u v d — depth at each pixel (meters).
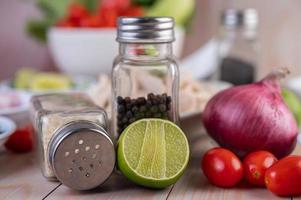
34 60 0.93
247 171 0.39
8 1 0.91
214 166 0.39
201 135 0.52
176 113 0.43
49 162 0.38
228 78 0.69
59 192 0.38
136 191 0.38
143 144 0.38
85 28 0.74
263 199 0.37
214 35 0.87
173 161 0.38
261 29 0.86
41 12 0.91
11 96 0.60
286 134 0.42
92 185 0.37
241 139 0.42
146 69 0.42
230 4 0.86
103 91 0.51
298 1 0.84
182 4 0.77
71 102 0.44
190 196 0.37
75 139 0.36
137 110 0.41
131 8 0.76
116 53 0.74
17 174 0.42
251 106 0.42
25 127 0.50
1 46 0.93
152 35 0.39
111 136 0.40
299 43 0.85
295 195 0.37
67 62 0.76
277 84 0.43
